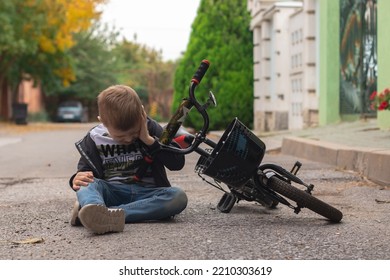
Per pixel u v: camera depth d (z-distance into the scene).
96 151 4.99
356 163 8.50
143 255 3.99
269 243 4.26
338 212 4.95
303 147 11.15
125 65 60.25
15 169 10.35
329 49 17.47
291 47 21.58
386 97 11.87
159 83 58.19
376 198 6.33
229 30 25.70
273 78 23.62
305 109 19.22
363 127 14.16
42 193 7.27
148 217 5.03
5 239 4.62
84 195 4.67
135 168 5.05
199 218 5.24
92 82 54.41
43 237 4.64
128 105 4.73
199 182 7.92
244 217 5.27
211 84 25.38
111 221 4.59
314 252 4.02
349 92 16.80
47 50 35.31
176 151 4.94
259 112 24.69
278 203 5.85
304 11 19.27
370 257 3.90
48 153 13.88
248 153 4.95
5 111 38.31
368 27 15.50
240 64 25.47
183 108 4.91
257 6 24.69
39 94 53.66
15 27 31.58
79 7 35.28
